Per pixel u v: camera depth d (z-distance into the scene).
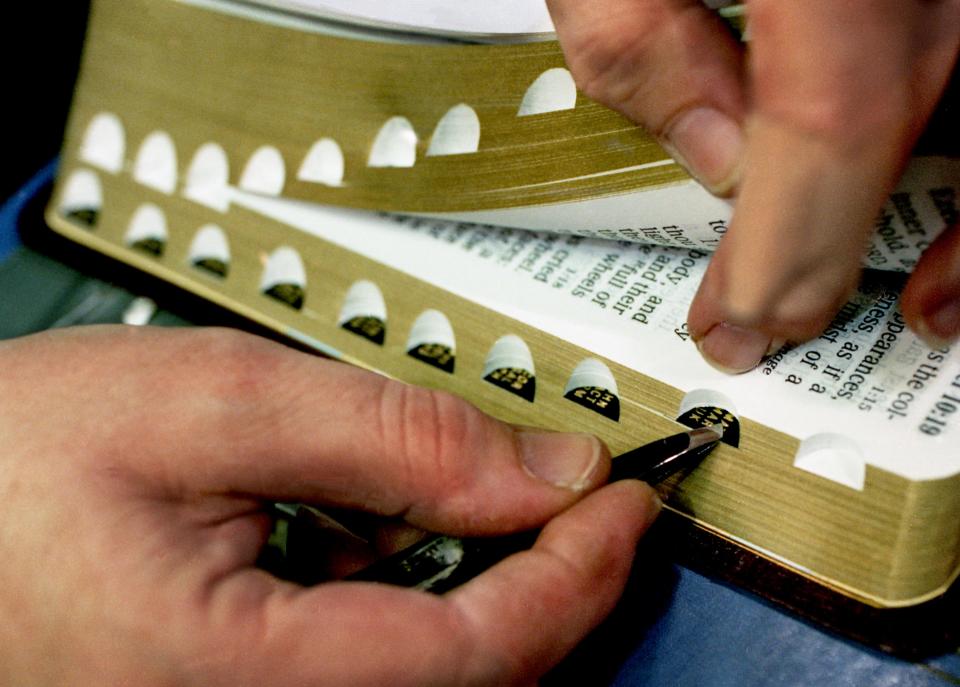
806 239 0.19
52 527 0.23
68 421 0.25
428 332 0.34
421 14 0.33
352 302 0.35
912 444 0.26
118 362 0.26
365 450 0.25
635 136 0.28
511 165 0.32
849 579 0.26
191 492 0.25
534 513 0.26
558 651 0.24
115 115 0.42
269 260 0.37
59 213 0.42
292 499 0.26
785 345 0.28
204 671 0.22
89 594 0.23
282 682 0.22
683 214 0.27
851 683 0.25
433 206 0.34
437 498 0.26
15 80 0.50
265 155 0.38
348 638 0.22
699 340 0.28
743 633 0.27
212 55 0.39
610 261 0.33
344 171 0.36
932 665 0.25
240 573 0.24
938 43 0.17
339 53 0.36
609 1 0.22
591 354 0.31
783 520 0.27
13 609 0.24
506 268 0.34
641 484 0.25
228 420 0.25
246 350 0.26
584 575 0.24
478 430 0.26
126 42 0.41
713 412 0.29
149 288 0.39
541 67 0.31
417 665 0.22
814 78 0.17
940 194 0.22
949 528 0.25
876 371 0.27
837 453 0.26
